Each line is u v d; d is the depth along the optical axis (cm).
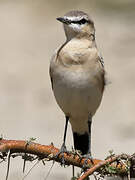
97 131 1562
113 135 1527
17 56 2209
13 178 1183
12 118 1652
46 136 1515
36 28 2577
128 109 1720
